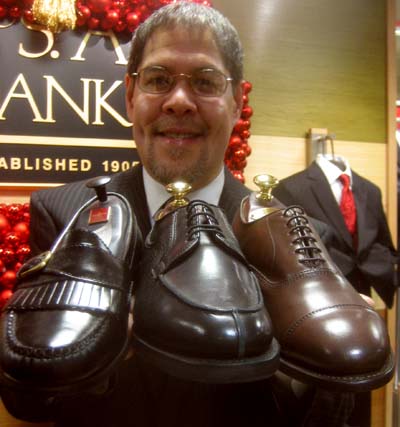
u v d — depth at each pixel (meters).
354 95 1.11
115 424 0.57
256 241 0.52
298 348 0.41
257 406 0.57
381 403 1.13
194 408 0.56
